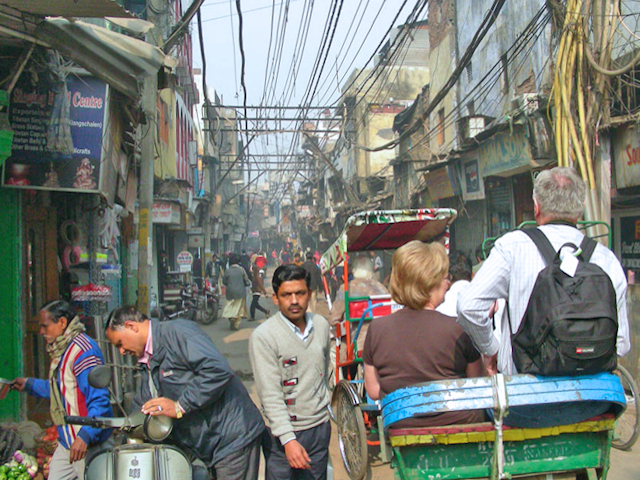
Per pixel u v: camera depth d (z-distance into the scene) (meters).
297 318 3.03
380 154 28.64
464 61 8.57
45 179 5.29
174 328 2.76
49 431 4.38
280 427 2.84
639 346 6.18
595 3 6.11
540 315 2.07
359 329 4.88
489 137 9.98
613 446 4.88
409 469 2.28
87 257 6.79
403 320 2.54
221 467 2.85
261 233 75.56
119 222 9.20
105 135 5.59
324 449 3.13
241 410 2.95
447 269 2.58
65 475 3.33
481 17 13.85
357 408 4.32
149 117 7.23
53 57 5.00
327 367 3.21
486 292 2.23
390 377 2.51
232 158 42.75
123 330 2.74
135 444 2.72
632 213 7.50
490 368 3.11
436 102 10.40
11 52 4.79
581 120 6.16
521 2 11.66
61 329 3.38
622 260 7.71
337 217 31.53
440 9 17.11
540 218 2.46
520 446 2.31
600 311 2.00
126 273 10.34
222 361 2.70
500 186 11.59
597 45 6.14
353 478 4.48
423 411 2.19
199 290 14.76
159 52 5.14
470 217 13.30
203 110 30.28
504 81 12.53
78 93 5.52
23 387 3.58
